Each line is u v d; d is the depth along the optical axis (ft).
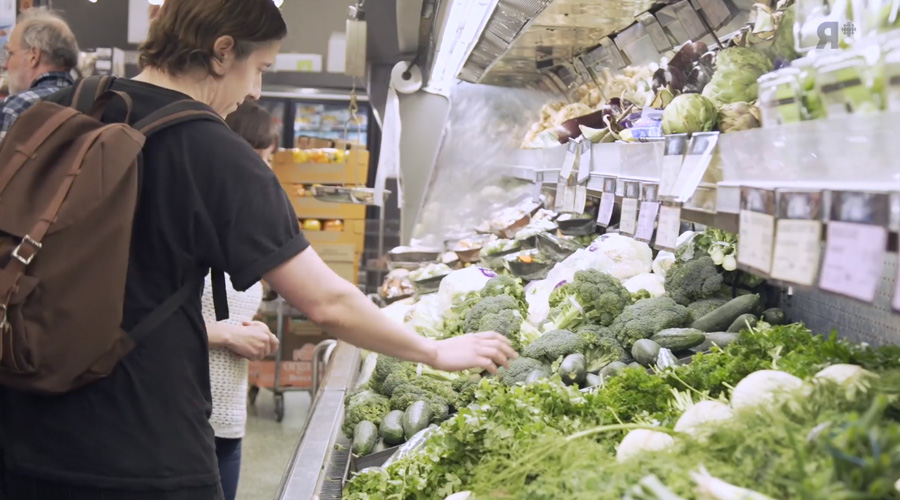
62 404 4.97
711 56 7.12
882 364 4.30
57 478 4.98
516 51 13.80
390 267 16.07
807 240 3.44
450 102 17.69
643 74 10.21
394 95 17.80
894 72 3.06
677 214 5.22
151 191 5.05
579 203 9.27
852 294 3.06
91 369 4.78
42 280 4.63
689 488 3.30
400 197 18.06
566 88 15.35
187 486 5.19
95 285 4.71
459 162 17.89
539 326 9.07
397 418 7.25
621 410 5.40
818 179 3.43
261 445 17.58
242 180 5.13
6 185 4.83
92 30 23.86
